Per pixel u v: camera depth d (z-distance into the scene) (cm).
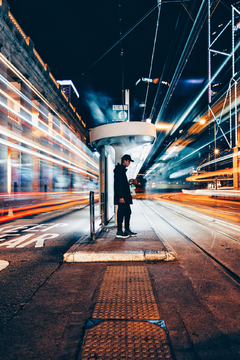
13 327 203
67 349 173
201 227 710
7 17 2236
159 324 203
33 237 628
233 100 3488
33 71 3109
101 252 392
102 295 263
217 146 4647
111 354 166
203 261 380
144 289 276
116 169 523
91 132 641
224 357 162
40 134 3406
